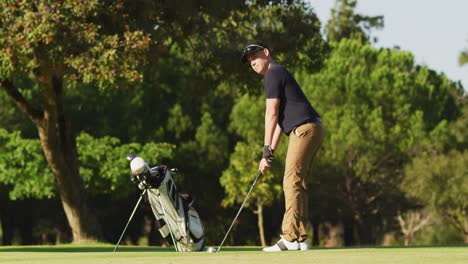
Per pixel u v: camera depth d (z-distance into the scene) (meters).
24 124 92.25
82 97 91.81
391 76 96.75
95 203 97.38
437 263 9.87
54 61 37.16
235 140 100.44
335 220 111.25
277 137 15.94
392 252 12.97
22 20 36.62
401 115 96.06
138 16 40.09
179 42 47.00
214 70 50.16
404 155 96.62
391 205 102.94
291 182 15.45
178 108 95.50
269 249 15.55
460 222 99.00
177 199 20.70
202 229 21.34
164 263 10.39
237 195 90.38
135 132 93.69
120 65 37.03
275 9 50.12
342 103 96.38
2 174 78.06
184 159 97.19
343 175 97.56
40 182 78.25
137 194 98.00
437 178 92.19
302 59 51.38
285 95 15.43
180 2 42.69
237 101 98.88
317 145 15.52
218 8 45.03
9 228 100.19
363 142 93.50
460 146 100.00
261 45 15.53
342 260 10.58
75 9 36.84
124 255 13.78
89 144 83.62
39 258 13.13
